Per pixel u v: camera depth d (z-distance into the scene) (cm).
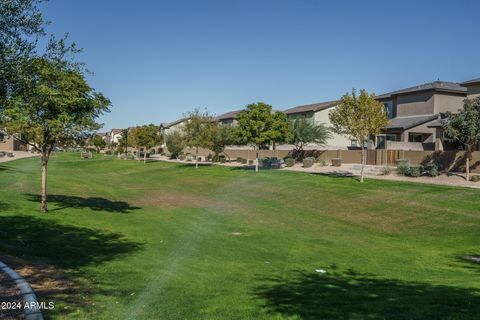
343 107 3081
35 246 1175
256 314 700
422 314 687
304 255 1385
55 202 2189
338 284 978
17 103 873
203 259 1240
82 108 1659
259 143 4288
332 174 3703
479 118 2800
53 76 1155
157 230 1703
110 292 782
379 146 4694
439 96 4528
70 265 986
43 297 700
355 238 1773
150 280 919
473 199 2319
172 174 4869
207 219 2133
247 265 1193
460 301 777
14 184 3012
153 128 6956
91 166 6588
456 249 1556
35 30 868
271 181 3606
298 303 778
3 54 824
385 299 811
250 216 2302
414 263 1302
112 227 1664
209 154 6925
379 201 2533
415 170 3225
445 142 3903
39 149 1783
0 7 820
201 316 683
